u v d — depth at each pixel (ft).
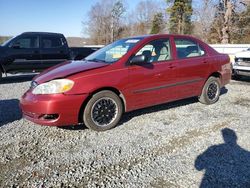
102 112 14.98
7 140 14.02
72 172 11.03
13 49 31.96
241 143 13.73
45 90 13.80
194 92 19.43
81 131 15.21
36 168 11.32
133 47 16.21
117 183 10.28
